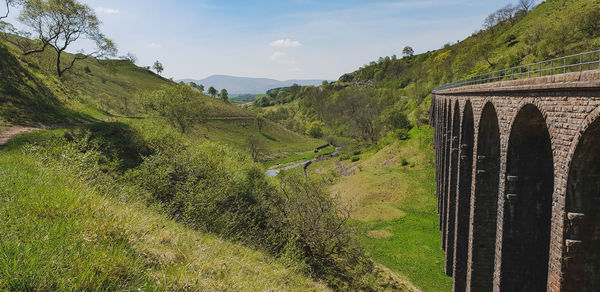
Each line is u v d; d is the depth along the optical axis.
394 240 33.03
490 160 16.86
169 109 44.59
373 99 117.69
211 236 11.68
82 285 4.19
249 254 11.54
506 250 13.38
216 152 25.19
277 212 20.06
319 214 18.25
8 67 29.05
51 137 17.81
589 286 9.41
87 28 44.03
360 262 19.44
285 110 187.50
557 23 62.62
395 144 67.00
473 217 17.39
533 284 13.34
